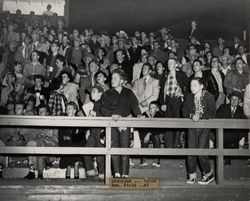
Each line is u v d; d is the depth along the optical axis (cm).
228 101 791
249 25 1077
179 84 742
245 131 761
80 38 989
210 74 807
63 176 737
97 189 638
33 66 874
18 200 627
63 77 802
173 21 1229
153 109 755
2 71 930
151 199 644
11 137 762
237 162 794
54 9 1223
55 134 762
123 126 657
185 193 650
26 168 746
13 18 1057
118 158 672
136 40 970
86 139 729
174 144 745
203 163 668
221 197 655
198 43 1035
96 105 690
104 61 916
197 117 657
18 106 754
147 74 803
